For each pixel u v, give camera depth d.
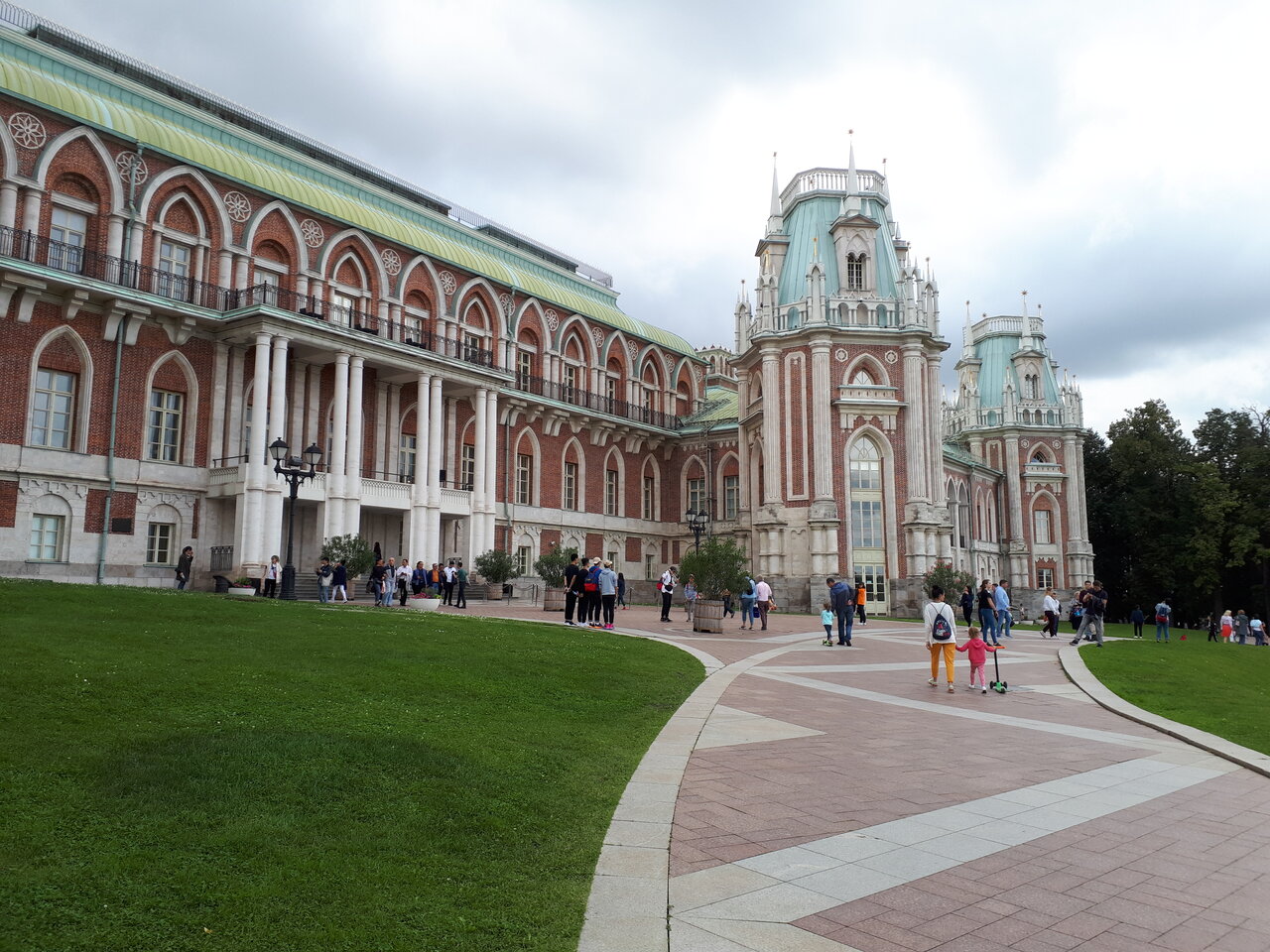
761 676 18.00
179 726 9.09
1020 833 7.98
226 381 36.44
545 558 41.88
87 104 33.56
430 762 8.73
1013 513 74.38
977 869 6.97
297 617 19.55
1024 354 76.88
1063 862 7.21
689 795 8.88
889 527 49.59
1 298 30.11
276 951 4.91
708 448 60.78
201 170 36.25
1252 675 27.92
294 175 43.50
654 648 20.61
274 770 7.91
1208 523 69.25
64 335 32.00
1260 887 6.75
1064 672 21.38
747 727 12.58
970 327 81.12
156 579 33.56
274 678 11.93
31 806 6.57
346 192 48.53
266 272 39.03
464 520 44.16
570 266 64.88
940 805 8.85
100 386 32.78
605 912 5.81
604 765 9.85
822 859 7.09
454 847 6.77
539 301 53.56
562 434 54.25
